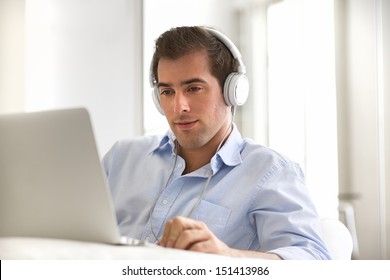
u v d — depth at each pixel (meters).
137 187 1.96
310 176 3.86
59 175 1.11
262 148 1.90
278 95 4.12
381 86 3.51
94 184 1.07
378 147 3.50
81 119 1.06
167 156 2.00
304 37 3.99
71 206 1.11
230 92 1.79
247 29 4.35
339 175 3.70
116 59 4.39
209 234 1.25
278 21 4.16
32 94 4.11
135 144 2.12
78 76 4.29
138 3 4.43
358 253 3.53
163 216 1.82
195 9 4.46
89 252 1.03
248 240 1.76
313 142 3.88
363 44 3.60
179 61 1.72
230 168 1.85
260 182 1.78
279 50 4.14
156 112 4.40
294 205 1.70
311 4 3.95
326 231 1.91
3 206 1.20
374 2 3.55
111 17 4.39
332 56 3.81
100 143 4.32
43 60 4.16
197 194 1.83
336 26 3.76
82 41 4.30
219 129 1.88
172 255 1.05
